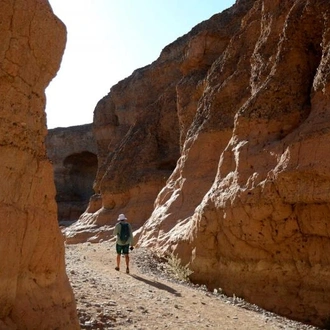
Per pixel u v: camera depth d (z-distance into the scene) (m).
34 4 4.25
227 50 16.86
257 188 10.23
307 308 9.08
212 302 8.70
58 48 4.78
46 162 4.57
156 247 14.59
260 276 10.23
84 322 5.71
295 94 11.27
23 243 4.07
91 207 27.08
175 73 27.52
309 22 11.60
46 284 4.46
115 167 24.81
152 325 6.18
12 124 3.99
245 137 11.79
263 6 14.17
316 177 9.05
